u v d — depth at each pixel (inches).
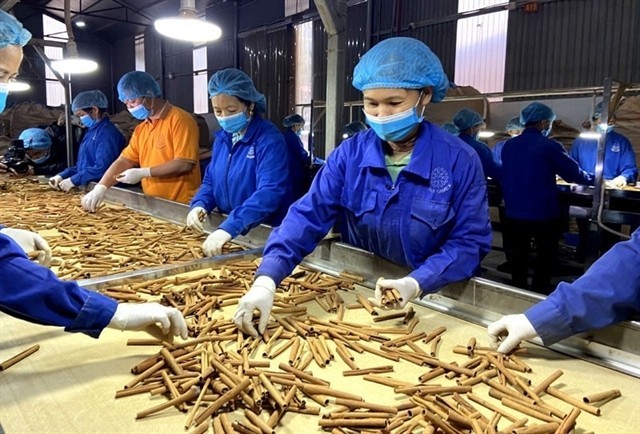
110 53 541.6
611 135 177.2
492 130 236.7
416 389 36.7
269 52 367.9
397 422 32.6
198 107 448.1
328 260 69.2
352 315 52.7
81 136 199.0
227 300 55.4
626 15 211.6
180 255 75.5
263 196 82.4
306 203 59.0
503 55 249.9
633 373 39.6
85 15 449.4
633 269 40.7
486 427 31.9
